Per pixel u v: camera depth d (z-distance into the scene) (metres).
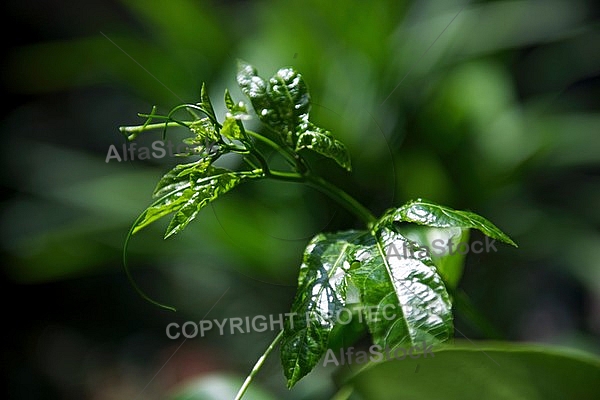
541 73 2.14
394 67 1.56
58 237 1.72
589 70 2.20
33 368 2.42
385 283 0.75
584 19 2.24
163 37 1.72
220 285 1.78
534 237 1.75
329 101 1.46
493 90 1.73
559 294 1.97
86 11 2.71
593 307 1.99
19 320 2.47
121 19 2.66
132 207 1.64
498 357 0.80
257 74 0.78
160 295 2.23
